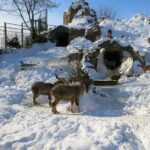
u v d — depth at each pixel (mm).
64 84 13000
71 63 20953
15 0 33938
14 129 9711
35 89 13945
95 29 26578
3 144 8562
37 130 9516
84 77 15266
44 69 20422
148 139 8961
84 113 12523
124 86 15789
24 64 21781
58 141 8867
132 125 10094
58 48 26656
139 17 30109
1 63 23078
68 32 28547
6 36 30516
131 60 19219
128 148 8555
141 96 14461
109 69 19531
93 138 9016
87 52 19672
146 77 17266
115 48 20000
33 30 32031
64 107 13305
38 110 12766
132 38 26000
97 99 14367
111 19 30734
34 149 8406
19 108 12672
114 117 11773
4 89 16219
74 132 9594
